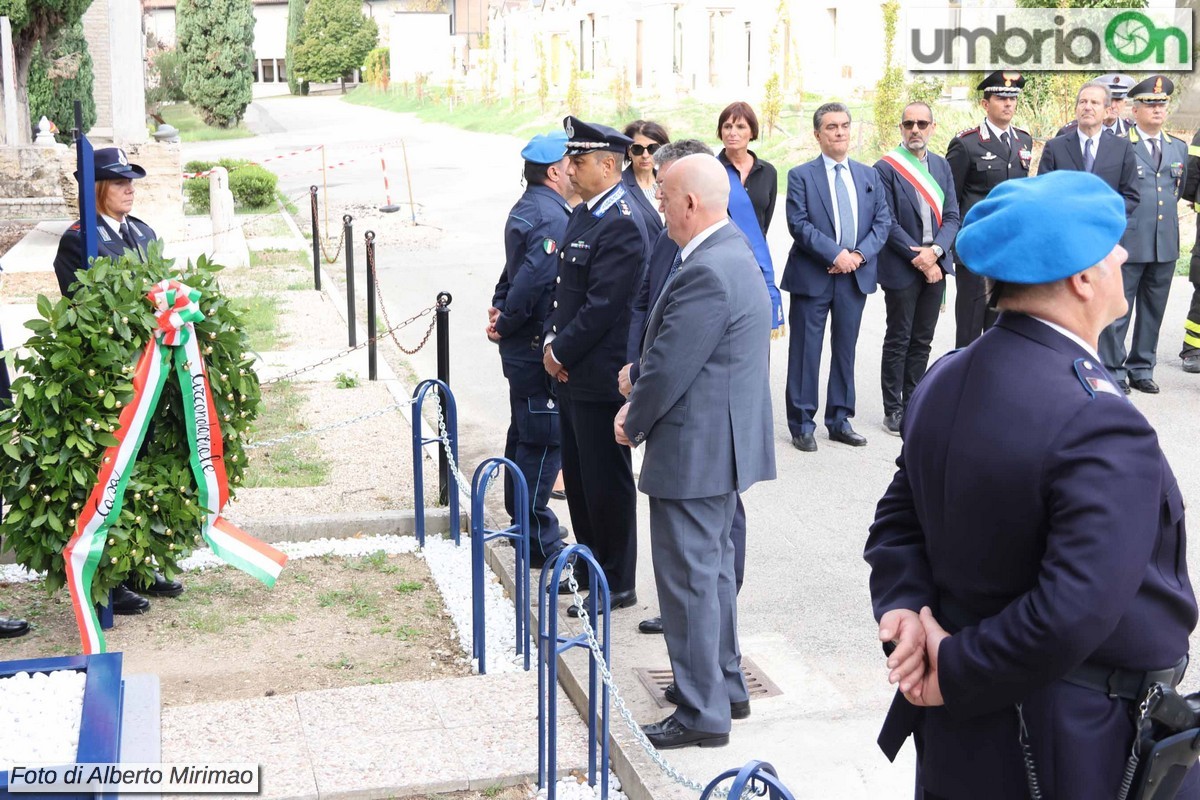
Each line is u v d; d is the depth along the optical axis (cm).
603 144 516
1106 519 220
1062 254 233
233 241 1611
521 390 593
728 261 416
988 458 235
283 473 750
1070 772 233
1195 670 483
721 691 425
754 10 3161
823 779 405
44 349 499
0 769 339
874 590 268
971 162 873
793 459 782
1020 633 225
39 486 507
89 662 400
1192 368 956
